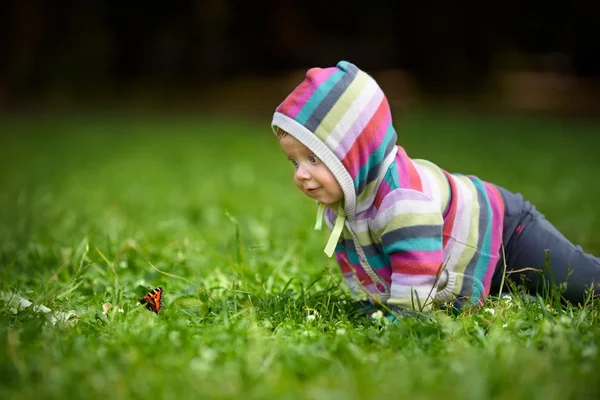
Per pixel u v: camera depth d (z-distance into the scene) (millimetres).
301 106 4387
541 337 3918
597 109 24844
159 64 28875
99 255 5953
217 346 3861
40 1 25578
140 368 3508
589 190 10883
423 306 4340
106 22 27688
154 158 15156
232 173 13039
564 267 4785
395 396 3186
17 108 24188
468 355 3600
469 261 4621
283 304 4797
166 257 6160
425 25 27656
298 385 3375
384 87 27516
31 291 5207
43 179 12484
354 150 4371
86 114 23516
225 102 26406
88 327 4305
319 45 30859
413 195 4398
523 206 4973
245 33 30484
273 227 7871
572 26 29781
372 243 4629
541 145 16594
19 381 3445
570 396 3248
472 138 17812
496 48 28734
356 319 4711
